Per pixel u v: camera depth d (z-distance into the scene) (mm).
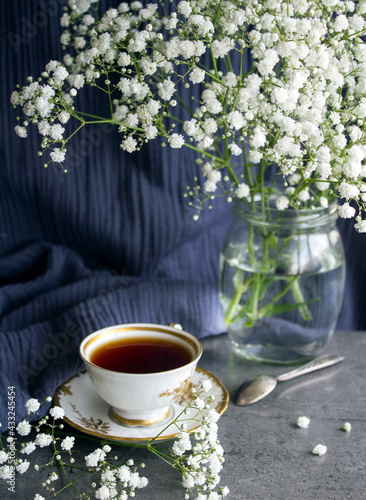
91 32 749
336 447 723
